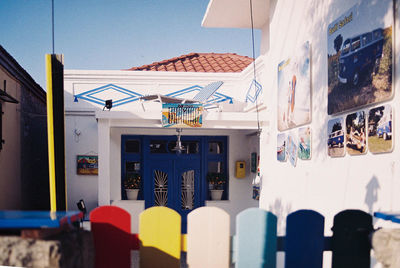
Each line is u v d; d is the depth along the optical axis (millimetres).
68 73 9609
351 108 3660
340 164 3957
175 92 9938
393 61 3033
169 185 9750
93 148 9570
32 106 9516
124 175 9602
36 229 1890
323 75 4414
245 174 9695
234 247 2326
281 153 5809
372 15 3326
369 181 3391
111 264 2271
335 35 4035
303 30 5059
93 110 9617
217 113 6922
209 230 2289
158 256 2279
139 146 9750
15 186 7926
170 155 9789
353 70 3635
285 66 5680
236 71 10672
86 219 7766
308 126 4777
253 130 8414
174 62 11492
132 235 2318
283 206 5699
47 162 11016
